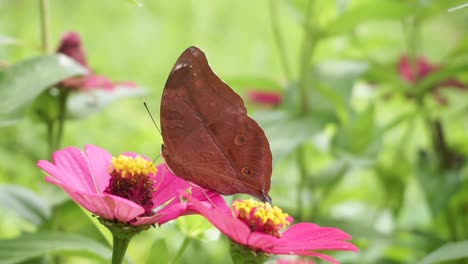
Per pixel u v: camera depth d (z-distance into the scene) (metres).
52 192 0.65
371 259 0.71
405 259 0.73
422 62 0.78
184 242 0.57
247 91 0.85
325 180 0.74
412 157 0.97
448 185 0.70
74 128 0.86
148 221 0.54
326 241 0.53
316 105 0.70
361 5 0.67
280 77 1.34
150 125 0.90
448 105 0.79
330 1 0.70
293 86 0.70
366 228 0.69
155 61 1.36
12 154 0.82
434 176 0.71
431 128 0.73
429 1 0.70
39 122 0.67
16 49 0.88
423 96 0.72
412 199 0.96
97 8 1.50
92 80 0.66
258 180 0.55
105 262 0.61
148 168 0.55
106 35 1.38
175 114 0.55
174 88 0.54
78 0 1.51
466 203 0.74
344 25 0.68
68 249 0.59
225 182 0.55
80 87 0.66
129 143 0.89
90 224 0.66
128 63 1.30
